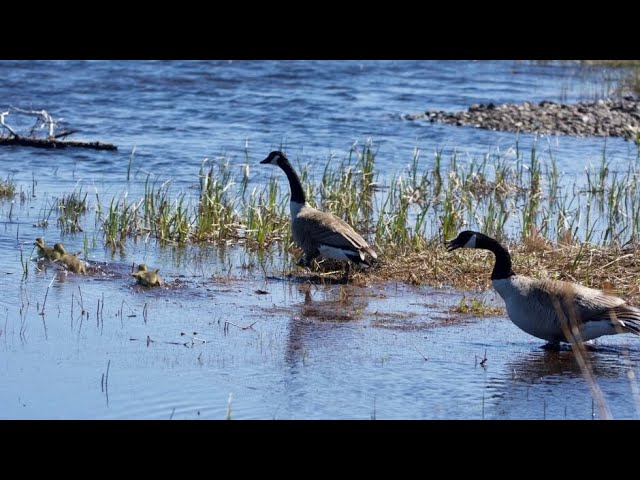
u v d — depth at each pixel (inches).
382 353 499.5
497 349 514.9
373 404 435.8
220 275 632.4
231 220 737.0
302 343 509.4
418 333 533.3
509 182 935.0
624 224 794.8
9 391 437.1
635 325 491.8
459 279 631.8
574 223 794.2
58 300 564.1
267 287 609.9
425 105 1375.5
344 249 614.9
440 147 1094.4
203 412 422.9
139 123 1157.7
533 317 504.4
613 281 610.9
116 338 506.9
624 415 431.2
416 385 459.2
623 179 889.5
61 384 446.3
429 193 871.7
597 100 1430.9
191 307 563.2
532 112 1289.4
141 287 596.7
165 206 749.3
